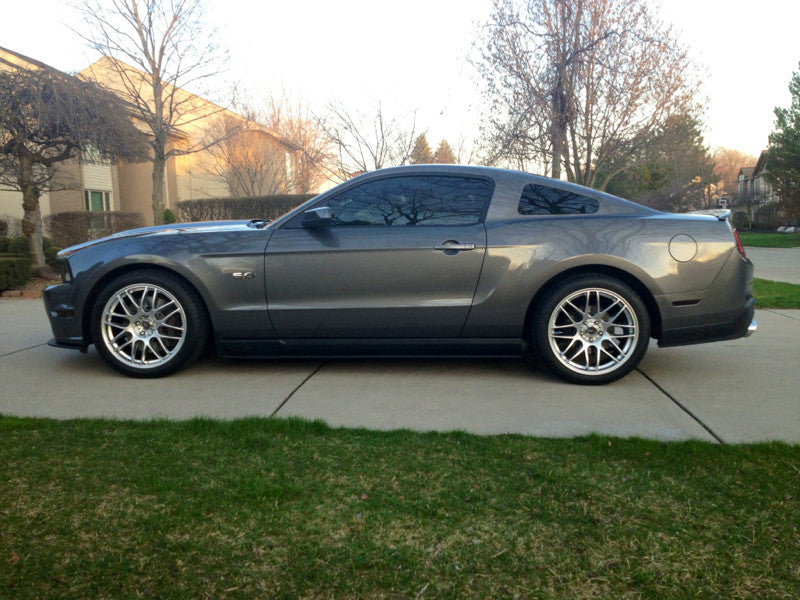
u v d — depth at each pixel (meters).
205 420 3.08
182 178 25.56
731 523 2.12
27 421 3.08
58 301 4.16
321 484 2.40
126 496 2.29
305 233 4.02
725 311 3.90
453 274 3.92
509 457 2.67
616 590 1.77
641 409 3.42
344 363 4.55
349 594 1.75
